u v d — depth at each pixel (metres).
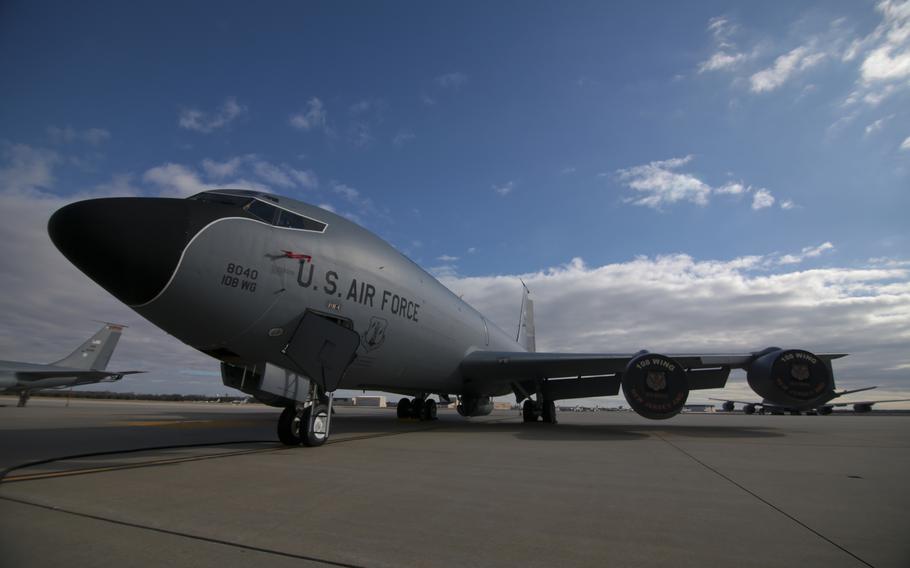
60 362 28.70
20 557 2.57
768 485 4.80
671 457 6.96
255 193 8.43
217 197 8.12
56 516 3.42
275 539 2.95
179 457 6.52
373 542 2.92
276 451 7.30
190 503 3.84
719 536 3.07
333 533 3.08
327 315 8.67
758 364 11.29
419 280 11.93
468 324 15.09
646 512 3.69
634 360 10.78
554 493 4.38
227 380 8.59
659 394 10.48
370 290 9.70
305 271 8.18
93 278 6.44
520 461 6.47
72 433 10.48
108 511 3.56
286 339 8.03
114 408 29.30
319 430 8.12
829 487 4.69
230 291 7.04
